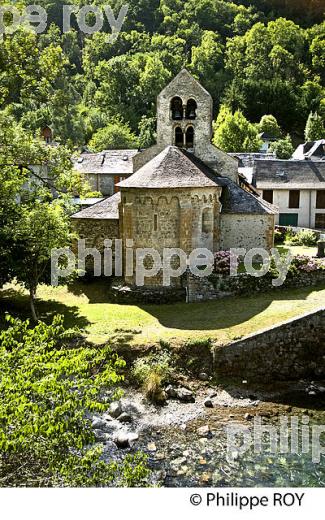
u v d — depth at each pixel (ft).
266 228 94.53
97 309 80.18
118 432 53.11
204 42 273.33
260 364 65.00
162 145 106.42
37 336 36.24
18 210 74.79
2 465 32.22
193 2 272.31
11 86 81.51
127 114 288.71
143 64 289.33
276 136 294.05
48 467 31.78
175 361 64.39
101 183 180.34
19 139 78.59
